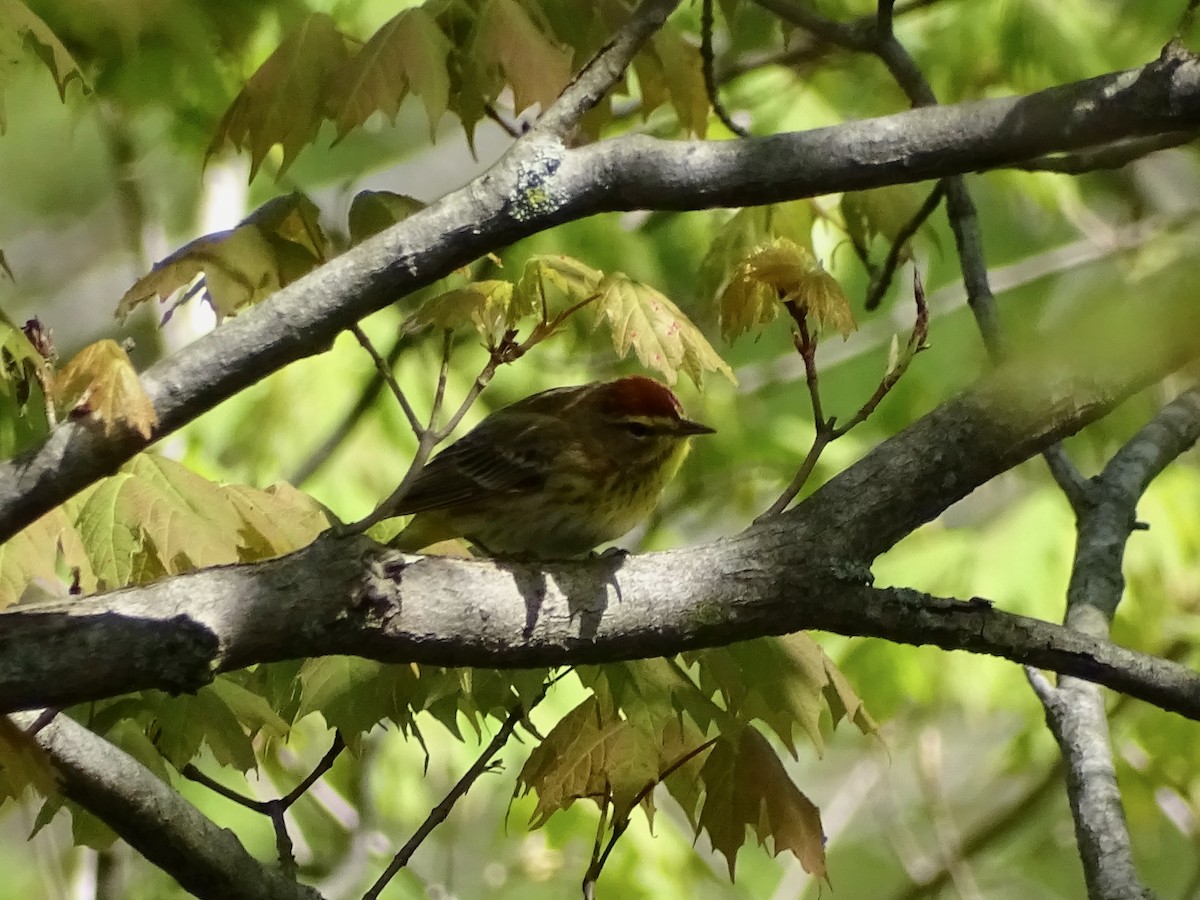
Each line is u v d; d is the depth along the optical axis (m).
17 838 19.55
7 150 23.98
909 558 17.73
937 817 18.20
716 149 7.19
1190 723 16.75
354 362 18.08
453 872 17.61
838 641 17.53
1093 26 17.95
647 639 7.19
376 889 8.59
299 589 6.77
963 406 7.57
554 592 7.12
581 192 7.18
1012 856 21.86
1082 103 6.96
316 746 17.31
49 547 8.02
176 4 13.16
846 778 22.02
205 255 8.76
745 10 17.11
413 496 10.73
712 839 8.95
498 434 10.84
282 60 9.44
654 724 8.57
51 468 6.82
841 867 23.31
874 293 11.40
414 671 8.66
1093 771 8.39
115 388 6.73
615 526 11.06
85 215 25.70
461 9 9.79
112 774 7.99
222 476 16.80
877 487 7.41
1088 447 18.70
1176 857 22.17
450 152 25.22
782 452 19.62
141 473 8.41
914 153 7.08
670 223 19.31
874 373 21.30
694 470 19.11
